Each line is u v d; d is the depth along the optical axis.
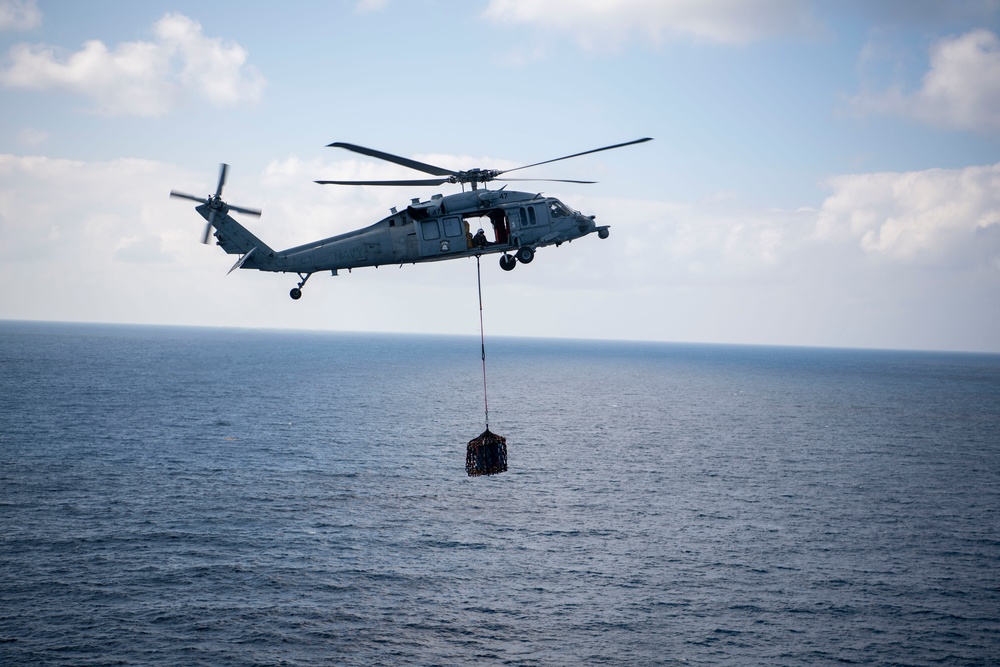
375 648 32.84
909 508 58.19
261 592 38.22
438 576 41.38
